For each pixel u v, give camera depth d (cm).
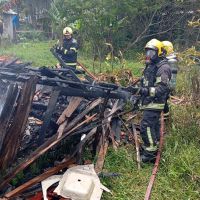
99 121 498
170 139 545
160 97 468
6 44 1527
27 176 414
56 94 426
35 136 484
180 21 1355
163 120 594
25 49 1413
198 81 650
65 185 394
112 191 423
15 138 388
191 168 461
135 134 561
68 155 475
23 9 2030
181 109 638
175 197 420
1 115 359
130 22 1378
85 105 537
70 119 495
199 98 634
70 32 765
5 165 388
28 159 398
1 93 372
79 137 506
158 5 1320
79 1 1293
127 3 1277
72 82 414
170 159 486
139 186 441
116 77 779
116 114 585
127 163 484
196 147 526
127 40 1422
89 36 1312
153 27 1423
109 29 1284
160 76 457
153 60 468
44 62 1116
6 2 1717
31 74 404
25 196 382
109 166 476
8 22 1705
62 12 1380
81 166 440
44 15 1881
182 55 782
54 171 422
